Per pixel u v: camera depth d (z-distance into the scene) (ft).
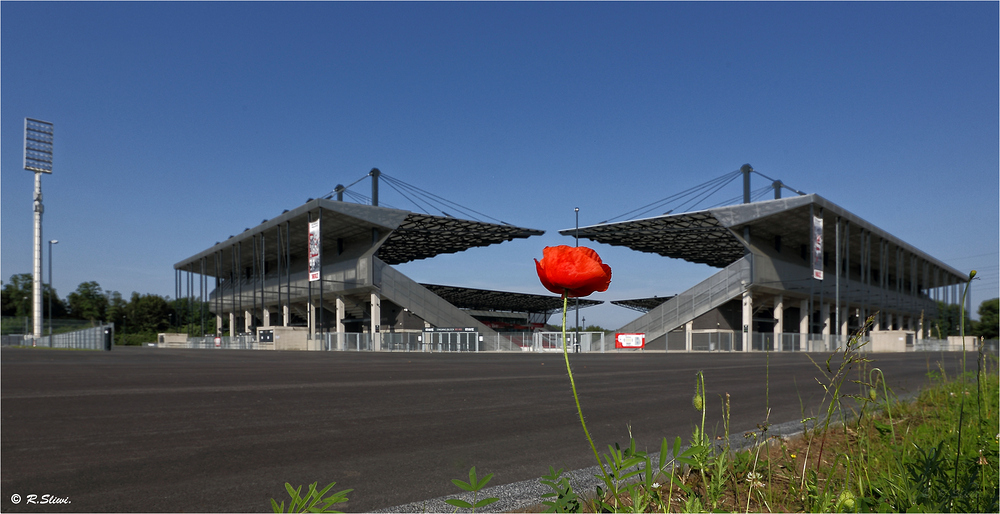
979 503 8.50
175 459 16.69
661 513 8.54
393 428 22.16
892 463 11.23
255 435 20.48
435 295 219.41
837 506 8.13
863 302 219.20
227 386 38.75
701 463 8.34
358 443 19.21
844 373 8.18
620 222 204.33
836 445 14.92
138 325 365.40
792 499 9.82
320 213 193.06
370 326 218.59
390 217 200.03
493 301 302.25
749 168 225.97
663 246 246.68
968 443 10.86
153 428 21.80
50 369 57.77
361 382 43.01
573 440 19.88
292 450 18.01
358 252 215.10
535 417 25.13
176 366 65.67
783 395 33.88
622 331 225.15
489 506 12.19
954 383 23.49
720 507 9.28
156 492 13.41
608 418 24.93
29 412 25.79
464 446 18.81
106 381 42.52
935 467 8.87
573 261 5.59
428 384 41.50
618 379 47.60
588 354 150.41
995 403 18.08
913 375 46.44
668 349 211.82
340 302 222.07
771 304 224.94
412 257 284.20
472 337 196.85
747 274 195.93
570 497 7.22
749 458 11.05
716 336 198.08
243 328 304.91
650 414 26.18
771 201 184.44
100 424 22.61
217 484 14.10
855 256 274.36
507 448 18.53
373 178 231.50
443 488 13.80
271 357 106.73
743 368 67.00
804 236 223.10
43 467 15.66
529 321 355.15
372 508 12.19
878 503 8.99
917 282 358.43
